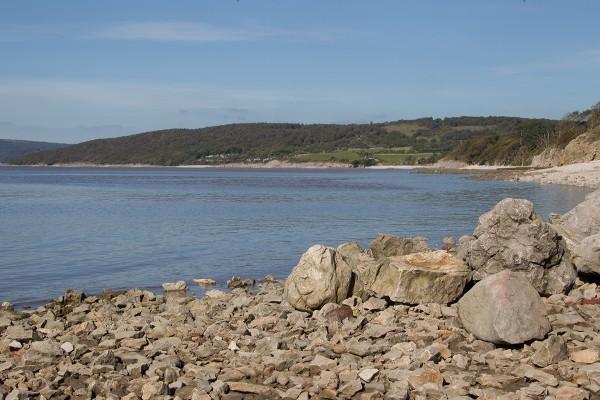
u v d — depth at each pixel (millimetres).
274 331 13461
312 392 9516
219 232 36656
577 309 13773
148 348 12266
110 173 195500
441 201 60250
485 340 11516
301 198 67750
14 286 21891
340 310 14242
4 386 10039
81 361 11523
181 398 9617
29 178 143250
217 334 13086
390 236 20625
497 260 15703
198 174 182500
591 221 19188
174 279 23094
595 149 111438
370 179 127625
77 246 31359
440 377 9734
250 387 9812
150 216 47312
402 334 12133
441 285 14906
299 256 27906
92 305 17719
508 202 16125
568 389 9008
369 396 9227
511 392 9352
